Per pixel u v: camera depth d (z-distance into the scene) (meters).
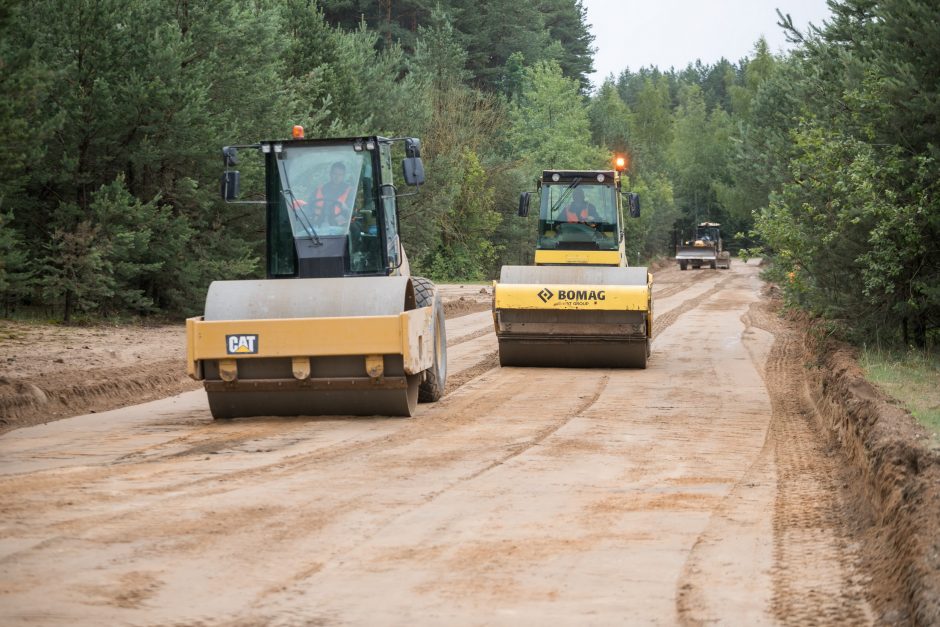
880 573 13.05
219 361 26.05
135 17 53.03
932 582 11.20
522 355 39.78
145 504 16.83
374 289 26.59
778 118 59.03
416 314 26.58
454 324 60.50
